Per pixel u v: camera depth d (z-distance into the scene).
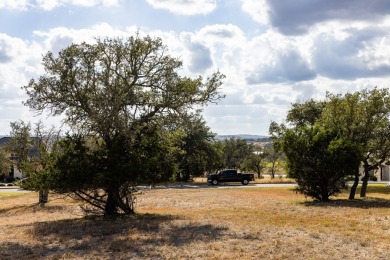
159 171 19.38
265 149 73.69
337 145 26.06
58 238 14.70
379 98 28.59
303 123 42.75
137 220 18.41
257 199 32.91
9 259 11.61
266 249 12.22
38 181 18.75
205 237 14.09
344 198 31.59
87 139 19.66
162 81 19.64
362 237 13.91
